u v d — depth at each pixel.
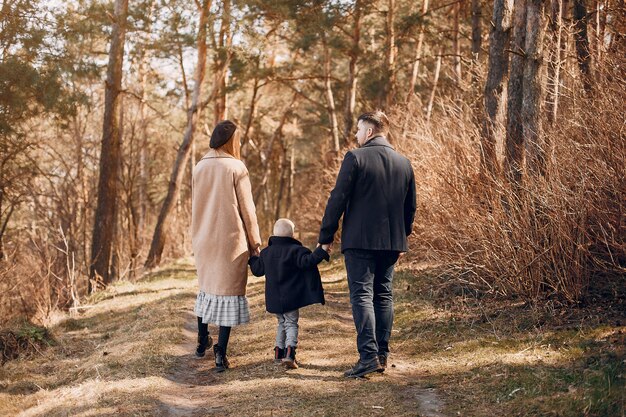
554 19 7.42
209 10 14.45
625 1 7.20
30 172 14.76
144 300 9.02
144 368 4.88
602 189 4.96
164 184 29.38
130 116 20.42
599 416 3.26
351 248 4.30
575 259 4.99
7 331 6.37
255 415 3.82
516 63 6.03
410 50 20.97
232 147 5.01
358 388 4.14
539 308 5.11
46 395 4.62
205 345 5.23
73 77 11.29
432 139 7.67
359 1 16.14
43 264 9.87
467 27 18.33
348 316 6.58
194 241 4.95
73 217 16.41
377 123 4.50
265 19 15.50
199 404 4.19
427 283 6.88
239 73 18.59
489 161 6.24
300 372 4.60
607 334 4.33
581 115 5.59
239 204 4.88
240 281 4.86
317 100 28.14
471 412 3.65
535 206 5.36
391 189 4.34
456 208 6.25
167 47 14.41
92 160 20.16
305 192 31.11
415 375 4.45
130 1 13.66
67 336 7.02
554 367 4.04
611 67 5.86
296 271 4.66
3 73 10.73
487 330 5.06
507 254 5.45
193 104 15.56
